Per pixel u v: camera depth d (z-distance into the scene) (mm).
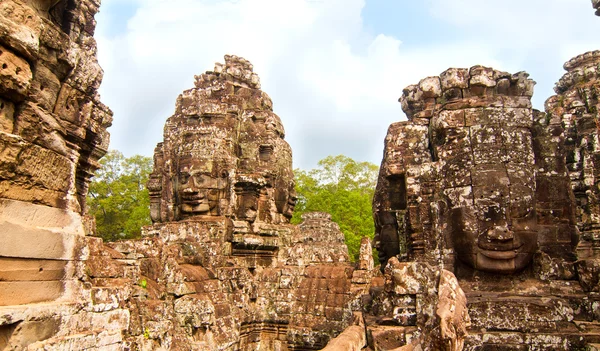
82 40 6004
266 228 14086
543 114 9367
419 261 8641
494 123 8812
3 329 4152
